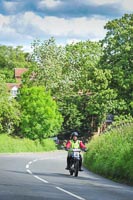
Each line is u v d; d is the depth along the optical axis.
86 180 23.70
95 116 84.44
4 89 73.44
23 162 39.25
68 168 26.81
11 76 143.12
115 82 76.00
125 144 29.50
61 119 80.00
